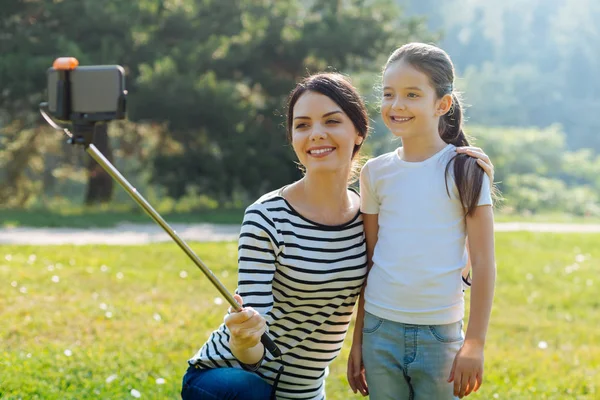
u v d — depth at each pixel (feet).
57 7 64.39
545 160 117.08
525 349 23.48
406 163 11.21
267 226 10.85
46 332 21.98
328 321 11.39
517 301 32.30
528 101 173.68
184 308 26.43
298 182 11.51
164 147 77.46
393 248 11.08
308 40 70.79
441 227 10.94
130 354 19.70
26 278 29.91
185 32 68.69
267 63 73.10
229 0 70.69
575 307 32.12
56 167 98.48
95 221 53.52
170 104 62.90
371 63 76.28
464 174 10.80
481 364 10.57
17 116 71.41
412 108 11.12
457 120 11.96
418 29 76.48
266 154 69.31
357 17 73.46
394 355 11.01
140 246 40.16
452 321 10.98
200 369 11.38
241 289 10.78
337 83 11.21
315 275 10.98
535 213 93.09
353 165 12.21
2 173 90.74
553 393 18.35
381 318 11.09
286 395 11.69
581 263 42.86
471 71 175.32
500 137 116.57
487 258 10.76
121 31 64.95
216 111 64.34
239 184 70.64
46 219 53.21
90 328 22.70
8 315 23.63
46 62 60.70
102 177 73.56
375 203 11.45
